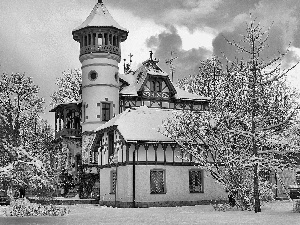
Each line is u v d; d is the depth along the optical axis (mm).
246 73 24016
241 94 25766
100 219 20172
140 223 17953
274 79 23344
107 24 43594
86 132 42688
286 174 36719
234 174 25281
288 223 16703
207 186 32375
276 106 23984
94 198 39406
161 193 30984
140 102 44281
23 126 37500
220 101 27109
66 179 42969
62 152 43812
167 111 35531
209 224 17031
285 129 24125
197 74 54406
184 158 30281
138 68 47906
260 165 23344
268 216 20047
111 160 33688
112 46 43688
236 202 25672
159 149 31516
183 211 25141
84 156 42344
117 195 32281
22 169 19125
